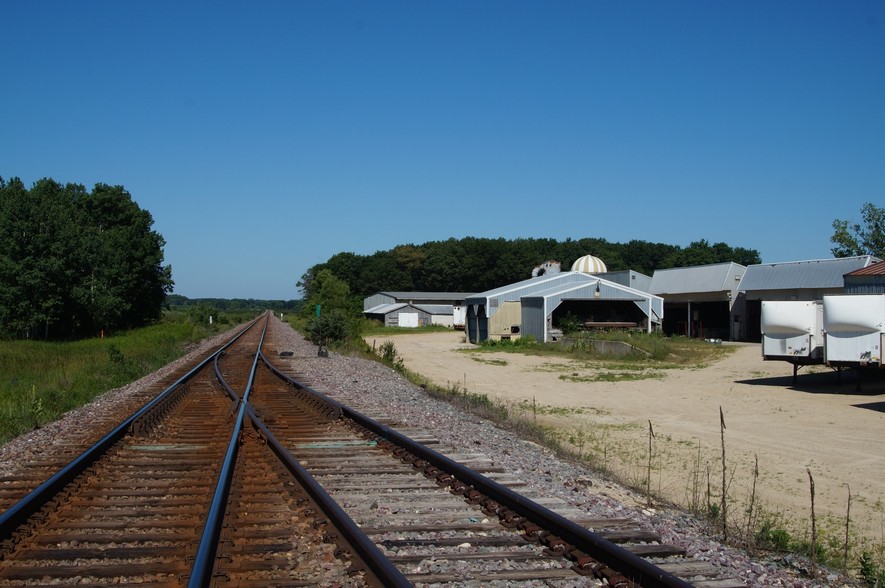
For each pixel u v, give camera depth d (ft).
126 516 22.89
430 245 480.64
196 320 261.65
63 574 17.80
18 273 151.64
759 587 19.26
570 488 29.73
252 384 65.57
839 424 59.67
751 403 71.97
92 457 30.76
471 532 21.83
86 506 24.17
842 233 212.23
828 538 29.94
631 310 172.04
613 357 125.29
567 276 176.04
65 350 107.96
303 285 483.51
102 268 184.85
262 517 22.27
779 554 24.29
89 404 55.98
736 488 38.70
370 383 72.49
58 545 20.17
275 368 82.07
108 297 179.63
